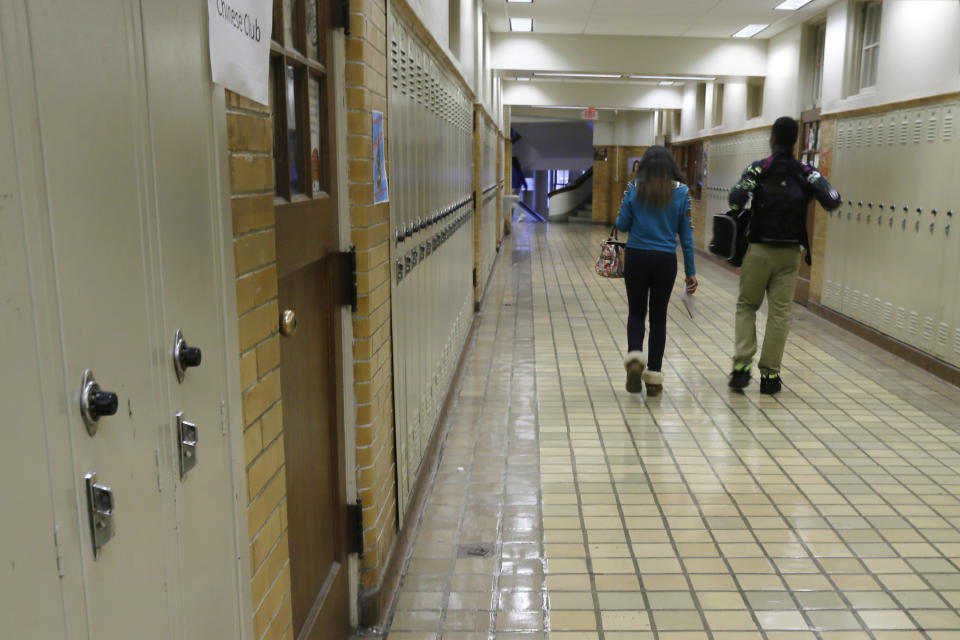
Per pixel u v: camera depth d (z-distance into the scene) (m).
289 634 1.68
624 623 2.55
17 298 0.73
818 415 4.69
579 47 10.50
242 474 1.37
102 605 0.88
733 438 4.29
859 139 7.31
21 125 0.74
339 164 2.26
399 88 2.98
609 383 5.44
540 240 17.48
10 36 0.72
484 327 7.48
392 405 2.86
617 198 22.41
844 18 7.77
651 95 16.73
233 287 1.33
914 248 6.07
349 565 2.46
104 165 0.89
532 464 3.94
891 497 3.52
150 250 1.01
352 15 2.24
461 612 2.61
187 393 1.13
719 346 6.52
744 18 9.03
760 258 4.83
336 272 2.27
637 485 3.67
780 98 10.10
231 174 1.32
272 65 1.70
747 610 2.62
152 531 1.01
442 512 3.38
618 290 9.83
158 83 1.04
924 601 2.68
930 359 5.68
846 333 7.20
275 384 1.57
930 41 5.96
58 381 0.80
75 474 0.82
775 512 3.37
